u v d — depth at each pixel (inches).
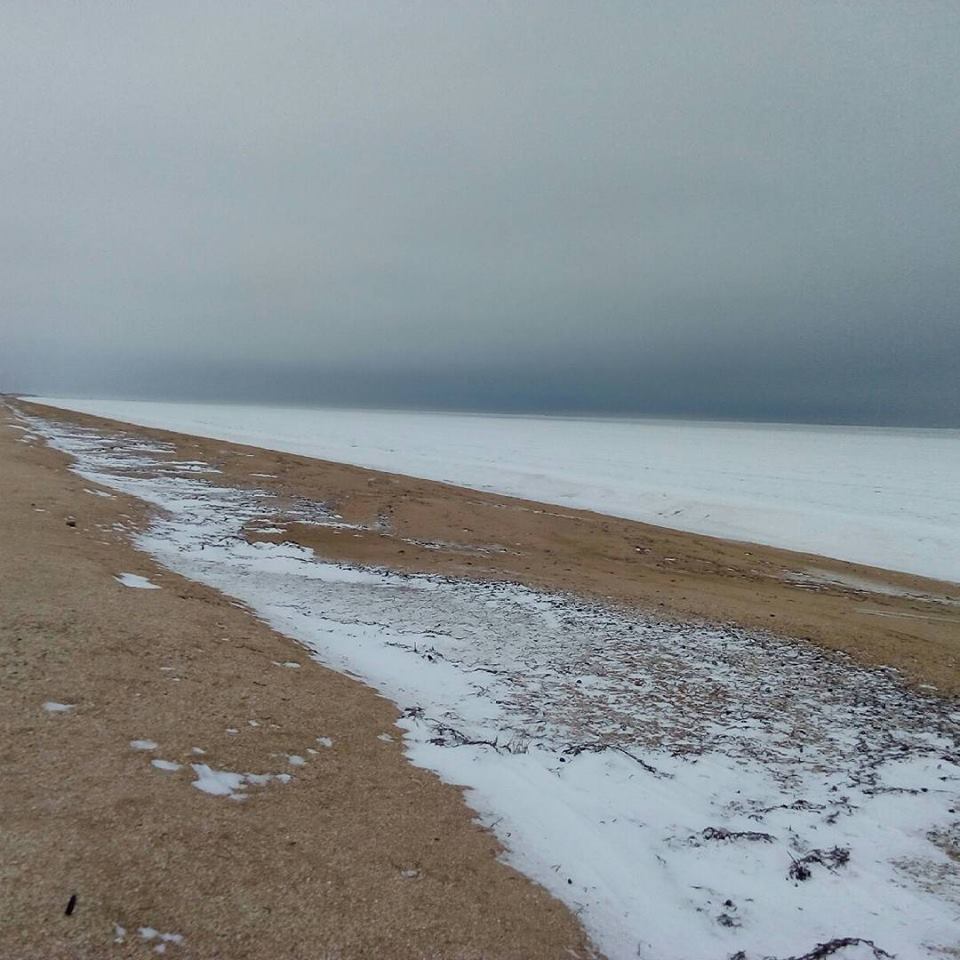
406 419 4761.3
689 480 1424.7
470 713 276.5
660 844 195.3
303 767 203.2
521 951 143.7
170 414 3006.9
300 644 331.0
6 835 140.6
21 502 547.5
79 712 204.1
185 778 180.1
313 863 157.0
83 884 131.7
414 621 402.0
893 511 1071.0
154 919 128.0
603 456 1975.9
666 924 162.9
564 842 189.9
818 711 311.6
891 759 263.7
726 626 452.8
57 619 276.1
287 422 3134.8
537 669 335.9
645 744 261.3
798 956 154.6
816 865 189.5
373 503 872.9
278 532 640.4
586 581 570.3
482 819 195.5
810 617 506.6
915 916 171.3
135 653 258.5
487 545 698.2
